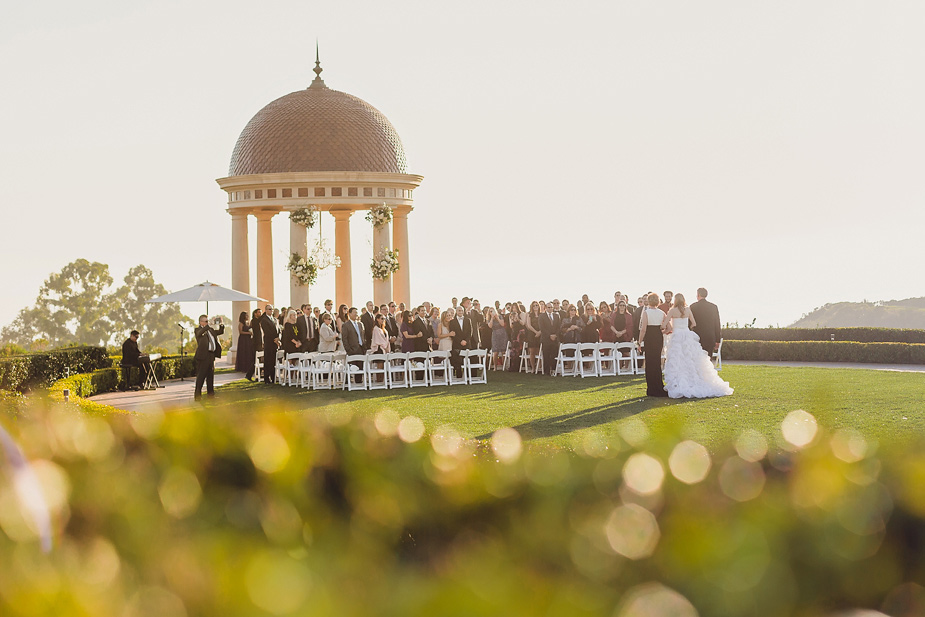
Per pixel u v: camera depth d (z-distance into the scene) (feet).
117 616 10.23
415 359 100.22
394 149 146.41
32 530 14.33
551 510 15.38
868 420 61.57
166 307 349.00
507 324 114.73
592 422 65.31
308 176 136.67
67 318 336.29
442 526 17.10
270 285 146.92
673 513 13.85
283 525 16.48
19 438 21.43
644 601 10.97
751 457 16.52
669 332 81.76
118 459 20.71
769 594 12.24
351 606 10.60
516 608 10.57
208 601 10.67
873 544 13.35
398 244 146.41
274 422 21.65
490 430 62.03
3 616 10.12
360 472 18.60
